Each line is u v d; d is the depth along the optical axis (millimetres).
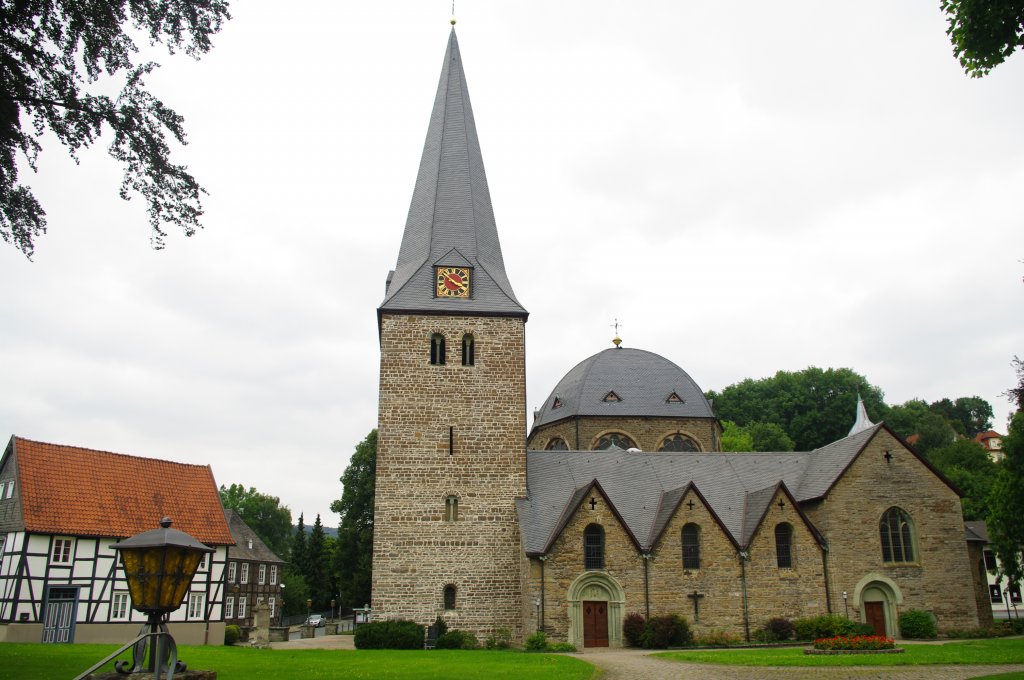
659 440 52688
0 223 17188
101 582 40750
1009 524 39656
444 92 50625
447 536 39656
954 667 24656
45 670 21406
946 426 97250
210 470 50656
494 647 37844
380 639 36781
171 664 13984
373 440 64500
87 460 44875
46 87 16906
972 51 15852
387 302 42844
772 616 38125
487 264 45594
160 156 18109
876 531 40000
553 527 38875
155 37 17641
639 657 30375
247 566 73750
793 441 82625
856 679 22141
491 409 41625
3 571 39000
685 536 38812
